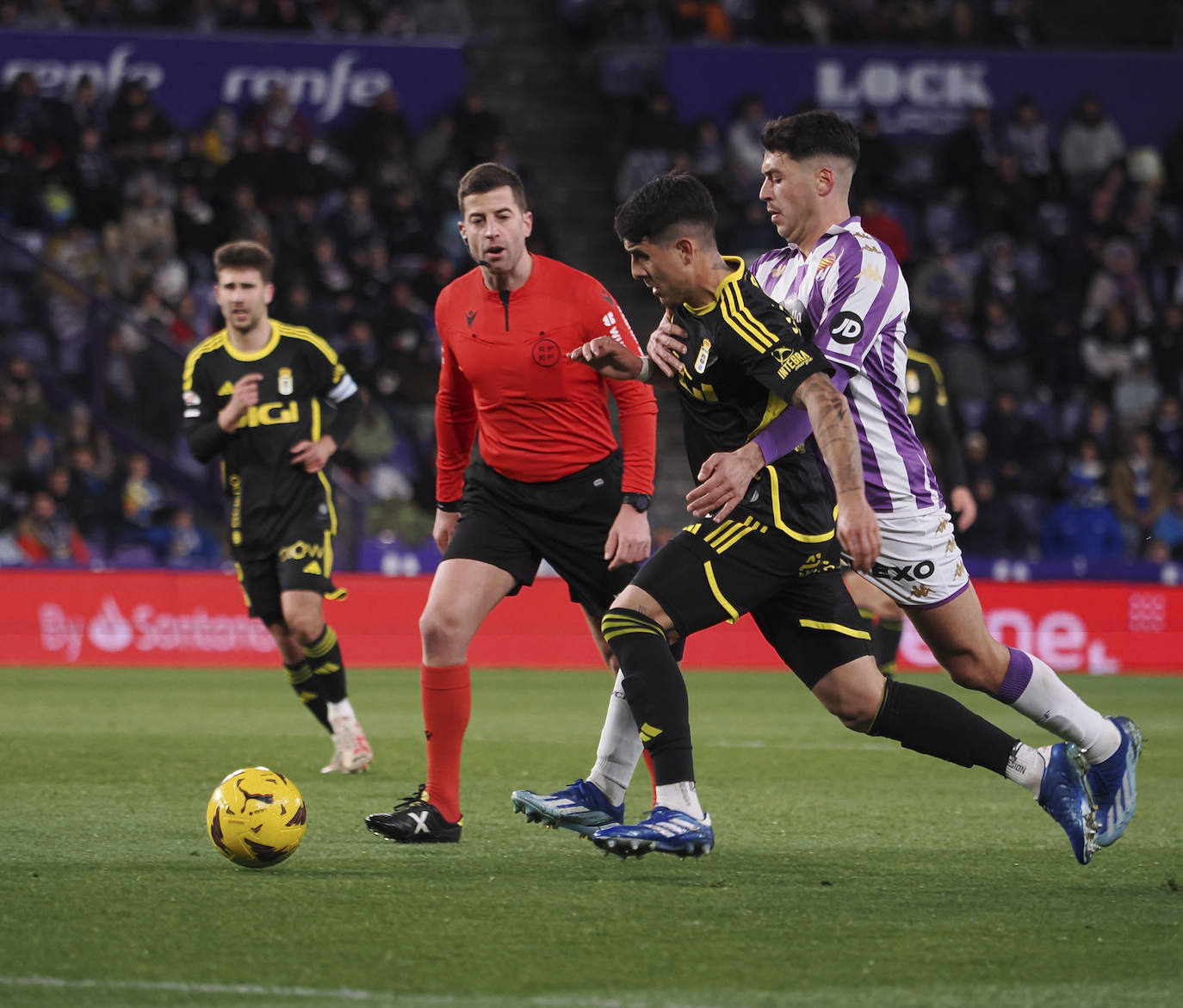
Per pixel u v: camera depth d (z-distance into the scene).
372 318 58.94
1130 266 67.88
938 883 15.72
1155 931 13.45
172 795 21.75
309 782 23.31
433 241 62.91
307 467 24.28
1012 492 57.84
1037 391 64.00
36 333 53.31
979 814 20.89
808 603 15.78
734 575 15.33
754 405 15.45
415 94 68.19
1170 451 61.34
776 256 17.22
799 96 70.62
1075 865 16.92
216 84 66.31
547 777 24.38
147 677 45.06
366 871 15.93
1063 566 54.53
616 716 16.92
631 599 15.45
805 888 15.33
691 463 16.38
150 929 13.11
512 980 11.57
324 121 67.44
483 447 18.20
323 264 60.44
